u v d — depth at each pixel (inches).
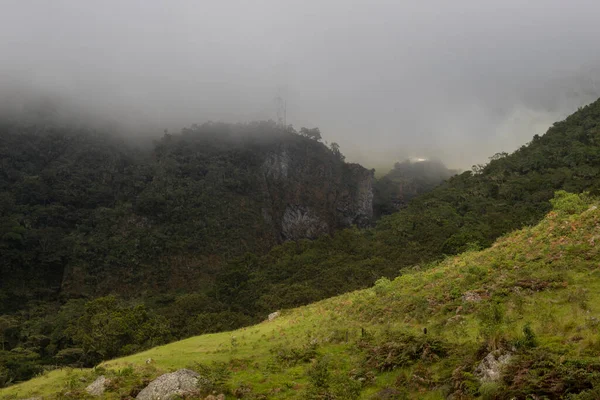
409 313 871.7
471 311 735.7
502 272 876.0
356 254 3189.0
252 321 2306.8
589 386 359.3
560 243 930.7
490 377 434.3
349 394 514.0
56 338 2346.2
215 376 637.9
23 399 709.3
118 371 774.5
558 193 1466.5
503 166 3919.8
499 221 2600.9
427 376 510.6
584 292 637.9
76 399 649.6
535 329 538.3
